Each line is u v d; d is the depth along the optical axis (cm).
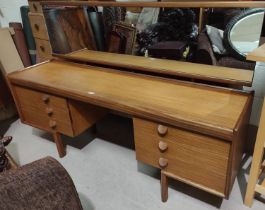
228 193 109
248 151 168
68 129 161
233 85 136
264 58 93
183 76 144
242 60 133
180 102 121
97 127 210
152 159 128
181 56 154
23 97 174
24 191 70
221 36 135
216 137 101
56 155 184
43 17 196
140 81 148
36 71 178
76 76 164
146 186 151
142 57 169
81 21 184
